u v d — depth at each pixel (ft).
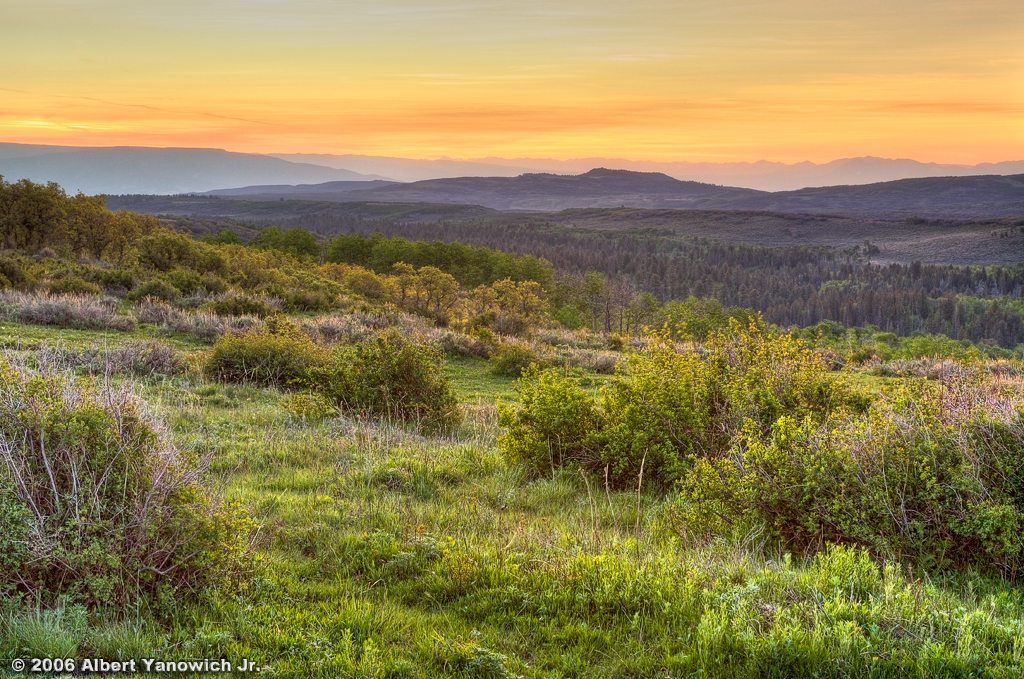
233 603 13.43
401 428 35.96
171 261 121.29
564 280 335.06
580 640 13.00
